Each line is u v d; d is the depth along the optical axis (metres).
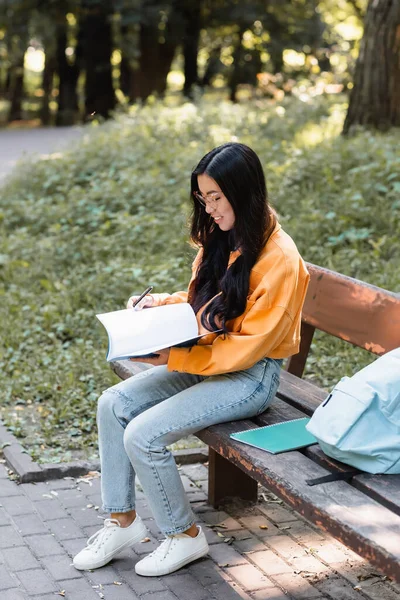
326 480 2.87
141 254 7.67
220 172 3.21
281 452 3.09
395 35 10.16
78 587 3.32
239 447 3.14
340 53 25.81
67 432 4.83
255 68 25.62
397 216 7.25
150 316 3.26
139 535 3.51
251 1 24.73
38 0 23.61
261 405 3.42
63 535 3.73
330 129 11.16
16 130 23.30
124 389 3.51
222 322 3.24
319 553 3.60
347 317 3.85
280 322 3.24
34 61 44.06
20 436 4.79
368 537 2.50
